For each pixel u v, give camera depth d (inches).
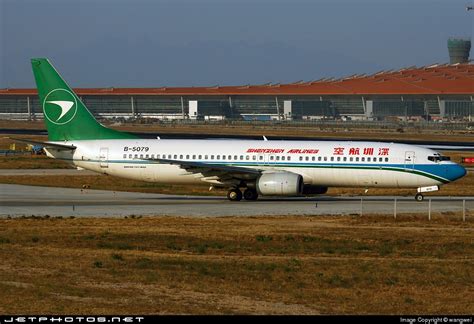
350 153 6151.6
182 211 5477.4
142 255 3762.3
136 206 5797.2
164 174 6422.2
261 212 5428.2
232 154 6304.1
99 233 4416.8
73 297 2832.2
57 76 6619.1
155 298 2849.4
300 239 4252.0
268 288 3056.1
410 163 6072.8
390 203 6067.9
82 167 6579.7
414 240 4266.7
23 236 4288.9
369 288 3097.9
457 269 3486.7
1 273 3260.3
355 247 4045.3
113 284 3080.7
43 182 7647.6
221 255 3804.1
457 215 5285.4
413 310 2741.1
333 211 5502.0
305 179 6225.4
